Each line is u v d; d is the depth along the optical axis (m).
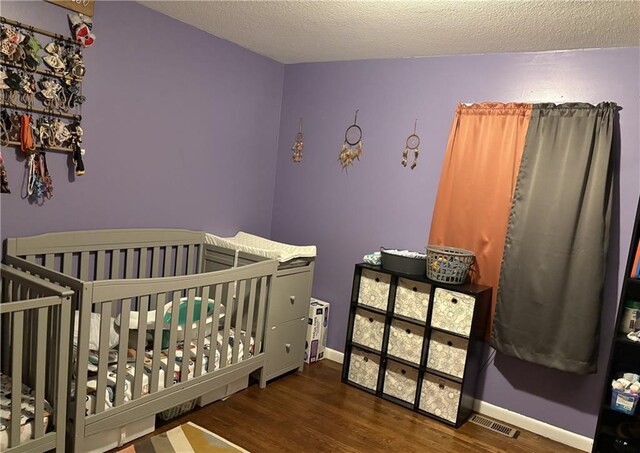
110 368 2.28
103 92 2.54
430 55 3.06
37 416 1.87
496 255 2.85
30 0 2.19
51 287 1.91
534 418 2.82
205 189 3.24
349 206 3.47
